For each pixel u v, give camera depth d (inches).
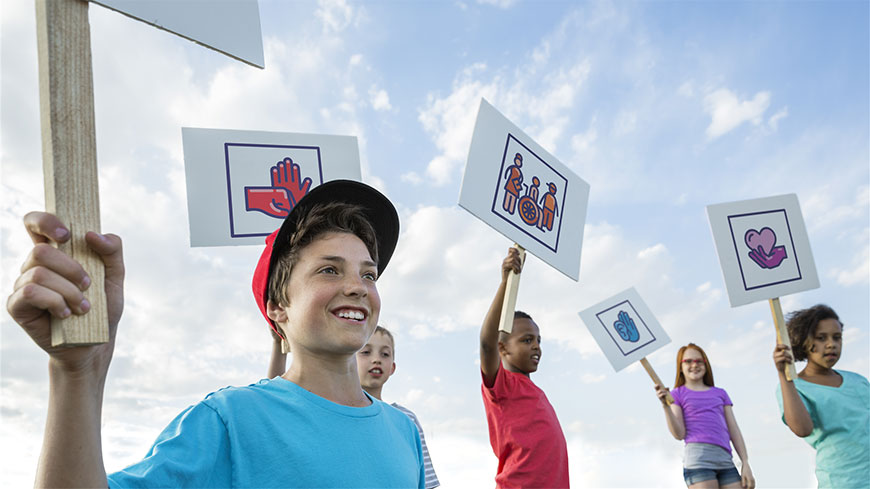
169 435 63.6
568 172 181.5
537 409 168.7
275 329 87.1
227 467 65.8
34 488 51.4
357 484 69.5
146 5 63.2
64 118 51.2
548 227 170.9
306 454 67.9
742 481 240.5
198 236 135.6
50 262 47.3
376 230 93.4
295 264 78.5
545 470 161.0
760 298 215.9
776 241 224.8
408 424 88.5
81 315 48.3
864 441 187.2
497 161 162.9
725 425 249.0
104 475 52.4
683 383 269.4
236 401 69.4
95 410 52.0
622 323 282.2
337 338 74.3
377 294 80.5
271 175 144.9
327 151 151.9
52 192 49.8
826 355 200.7
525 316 193.5
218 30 68.4
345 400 77.8
